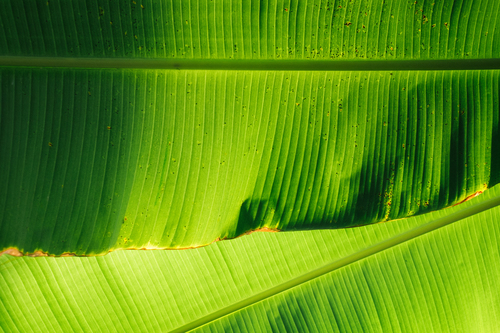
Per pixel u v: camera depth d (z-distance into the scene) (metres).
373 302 1.55
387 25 1.40
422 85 1.41
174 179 1.42
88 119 1.39
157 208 1.42
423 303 1.55
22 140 1.39
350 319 1.55
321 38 1.40
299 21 1.39
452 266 1.54
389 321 1.55
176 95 1.40
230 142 1.42
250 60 1.40
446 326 1.56
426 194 1.43
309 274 1.54
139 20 1.38
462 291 1.55
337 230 1.53
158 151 1.41
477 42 1.40
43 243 1.40
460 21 1.39
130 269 1.52
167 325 1.54
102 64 1.38
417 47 1.40
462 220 1.53
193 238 1.43
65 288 1.51
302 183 1.43
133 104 1.40
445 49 1.40
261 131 1.42
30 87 1.38
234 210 1.43
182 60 1.39
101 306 1.53
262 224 1.44
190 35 1.39
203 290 1.54
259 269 1.54
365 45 1.40
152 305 1.53
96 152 1.40
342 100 1.42
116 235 1.42
